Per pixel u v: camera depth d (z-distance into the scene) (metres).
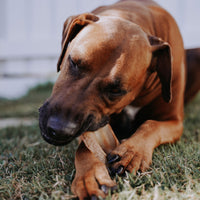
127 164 0.50
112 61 0.50
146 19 0.67
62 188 0.45
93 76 0.50
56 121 0.46
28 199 0.44
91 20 0.58
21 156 0.61
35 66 1.82
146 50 0.55
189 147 0.61
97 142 0.51
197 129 0.83
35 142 0.74
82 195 0.42
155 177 0.48
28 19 1.81
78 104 0.48
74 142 0.71
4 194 0.45
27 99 1.49
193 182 0.46
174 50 0.71
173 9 1.60
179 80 0.72
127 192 0.42
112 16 0.60
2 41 1.83
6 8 1.83
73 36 0.58
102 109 0.51
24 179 0.50
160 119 0.71
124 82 0.51
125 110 0.68
